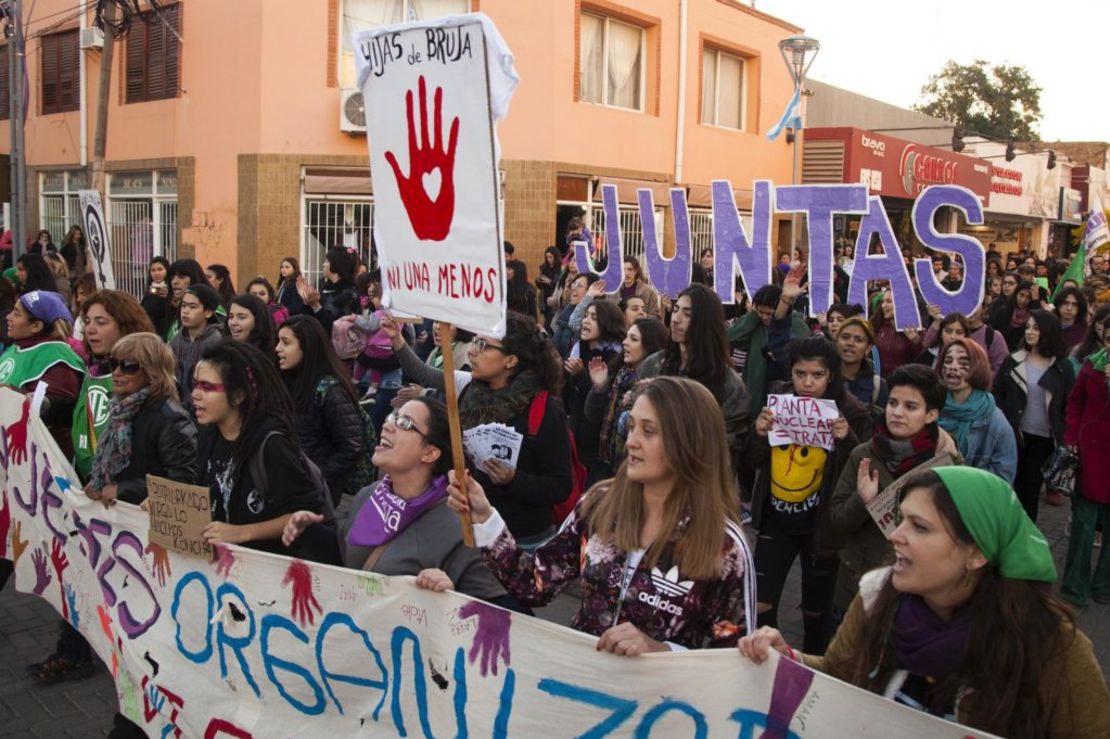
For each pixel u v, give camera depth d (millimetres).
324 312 9430
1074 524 6047
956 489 2160
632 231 17359
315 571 3211
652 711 2480
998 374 7414
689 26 18172
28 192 20516
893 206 24562
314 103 15172
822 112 23406
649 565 2605
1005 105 54469
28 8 19844
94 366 5379
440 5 15414
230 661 3467
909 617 2275
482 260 2736
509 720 2719
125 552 3965
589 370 5922
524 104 15516
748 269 8469
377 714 3094
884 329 8391
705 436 2590
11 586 6039
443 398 5516
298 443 3805
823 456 4344
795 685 2309
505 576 2883
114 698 4594
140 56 17172
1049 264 20719
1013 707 2113
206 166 15969
